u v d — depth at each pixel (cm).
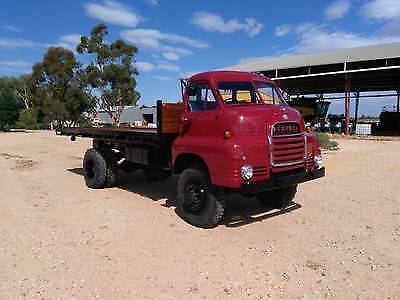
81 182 1029
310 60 3077
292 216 682
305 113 3281
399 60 2645
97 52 4606
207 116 621
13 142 2569
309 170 646
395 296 396
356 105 4106
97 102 5422
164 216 688
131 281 431
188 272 454
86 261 486
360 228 610
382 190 888
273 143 589
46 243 548
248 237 574
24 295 400
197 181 625
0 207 748
